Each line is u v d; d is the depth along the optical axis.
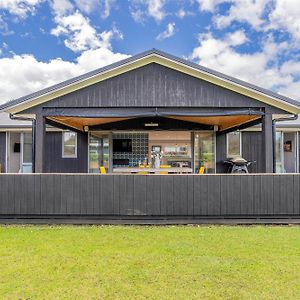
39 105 8.23
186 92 8.22
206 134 12.90
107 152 12.98
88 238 6.34
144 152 13.15
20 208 7.59
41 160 8.19
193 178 7.57
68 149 13.53
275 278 4.33
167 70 8.27
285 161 14.95
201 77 8.22
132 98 8.21
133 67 8.24
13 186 7.62
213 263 4.89
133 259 5.07
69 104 8.21
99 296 3.82
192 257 5.17
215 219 7.63
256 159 13.44
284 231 6.95
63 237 6.42
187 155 12.89
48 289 4.00
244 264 4.85
